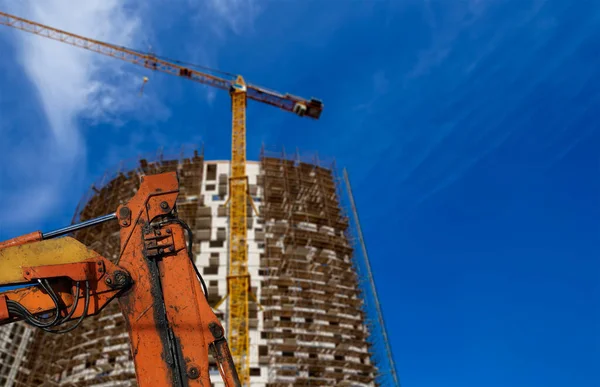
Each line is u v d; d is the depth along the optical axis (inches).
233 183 2822.3
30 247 261.4
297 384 2087.8
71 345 2215.8
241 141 3147.1
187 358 243.1
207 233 2583.7
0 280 249.9
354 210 3048.7
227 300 2310.5
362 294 2620.6
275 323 2277.3
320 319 2412.6
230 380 241.0
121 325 2182.6
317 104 3720.5
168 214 283.0
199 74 3599.9
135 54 3526.1
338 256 2822.3
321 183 3203.7
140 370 237.9
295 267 2571.4
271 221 2780.5
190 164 3026.6
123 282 253.9
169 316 252.2
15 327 3282.5
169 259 268.1
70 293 254.5
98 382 2000.5
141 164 3068.4
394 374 2326.5
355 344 2359.7
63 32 3390.7
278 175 3070.9
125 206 278.7
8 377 3068.4
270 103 3740.2
